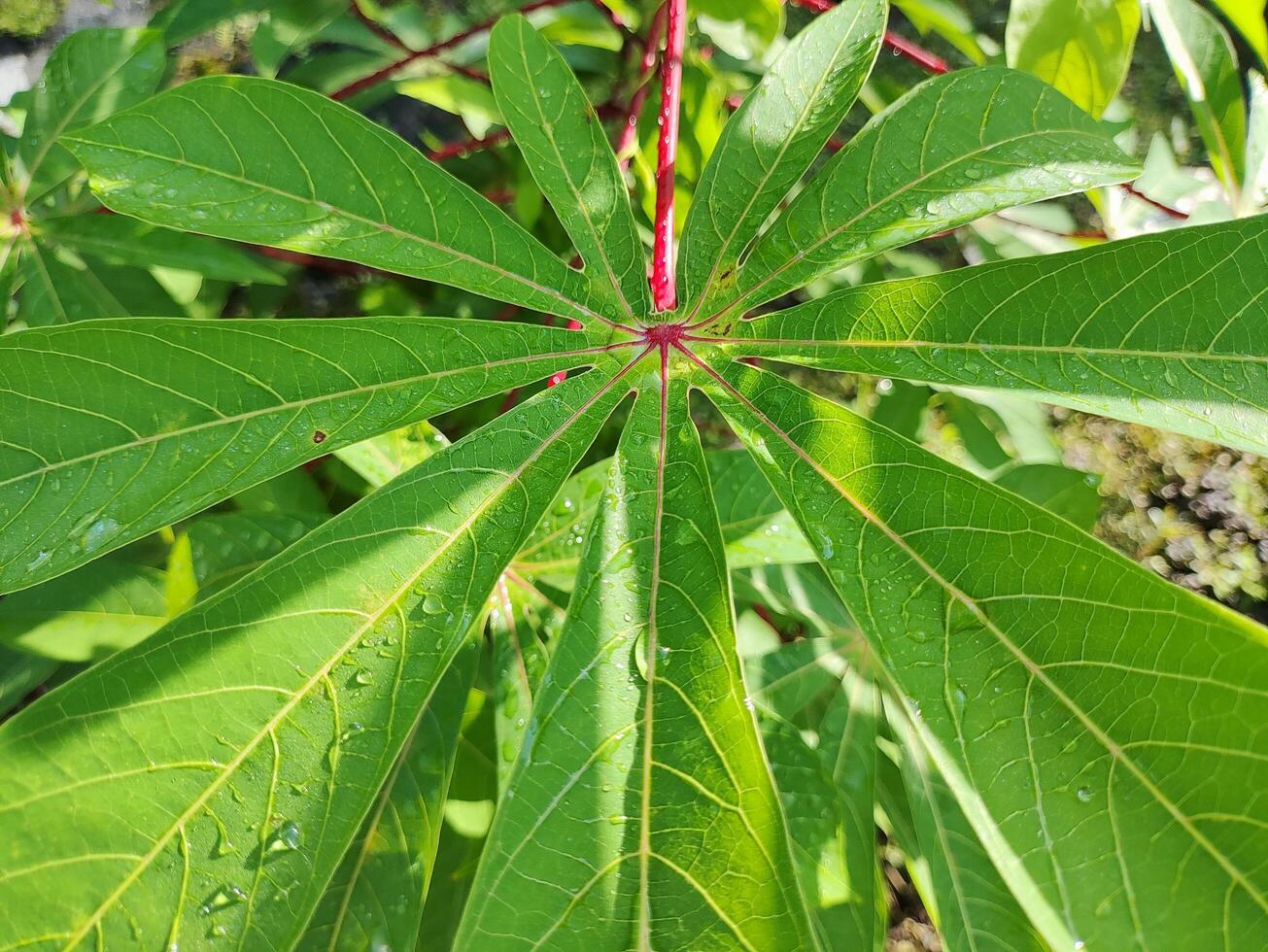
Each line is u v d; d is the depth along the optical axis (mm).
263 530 266
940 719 165
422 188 196
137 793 148
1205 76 320
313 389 186
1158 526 536
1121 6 264
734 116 212
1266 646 152
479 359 200
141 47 307
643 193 368
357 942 217
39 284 299
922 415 349
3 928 138
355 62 400
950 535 176
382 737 160
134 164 178
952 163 199
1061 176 193
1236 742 151
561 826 155
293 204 187
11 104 297
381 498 179
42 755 146
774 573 289
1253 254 177
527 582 253
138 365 175
